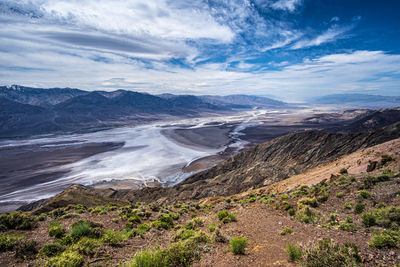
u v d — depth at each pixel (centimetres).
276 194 2127
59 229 965
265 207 1489
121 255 723
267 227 970
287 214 1232
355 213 1027
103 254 722
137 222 1360
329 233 792
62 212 1568
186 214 1777
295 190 2069
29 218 1180
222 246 736
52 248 727
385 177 1331
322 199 1375
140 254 586
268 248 694
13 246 746
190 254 641
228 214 1208
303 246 641
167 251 638
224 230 965
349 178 1655
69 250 712
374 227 778
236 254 657
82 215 1468
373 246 602
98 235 898
